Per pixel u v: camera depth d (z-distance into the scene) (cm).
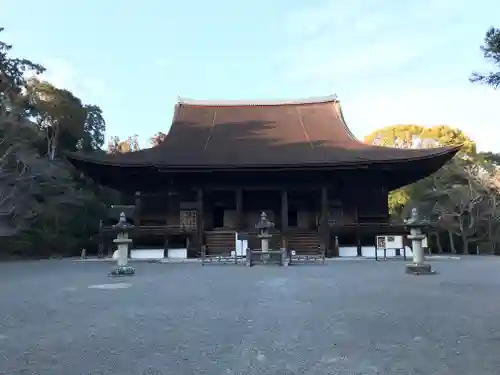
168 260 2572
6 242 3228
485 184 3919
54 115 4659
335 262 2255
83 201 3962
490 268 1828
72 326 702
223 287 1211
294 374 449
